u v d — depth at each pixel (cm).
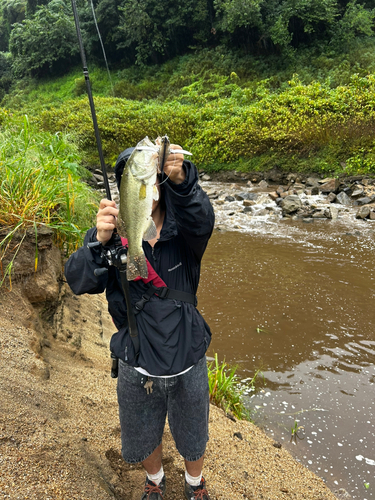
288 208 945
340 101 1280
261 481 235
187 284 167
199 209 149
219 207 1048
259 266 641
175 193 146
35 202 305
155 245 162
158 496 183
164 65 2977
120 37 3123
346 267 625
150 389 161
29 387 217
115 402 256
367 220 886
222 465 237
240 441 269
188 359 159
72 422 217
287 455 271
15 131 479
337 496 242
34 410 202
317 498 232
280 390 350
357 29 2456
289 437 295
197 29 2980
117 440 224
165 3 2894
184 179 150
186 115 1599
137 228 140
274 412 323
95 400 247
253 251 715
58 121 1661
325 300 516
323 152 1198
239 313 486
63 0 3553
